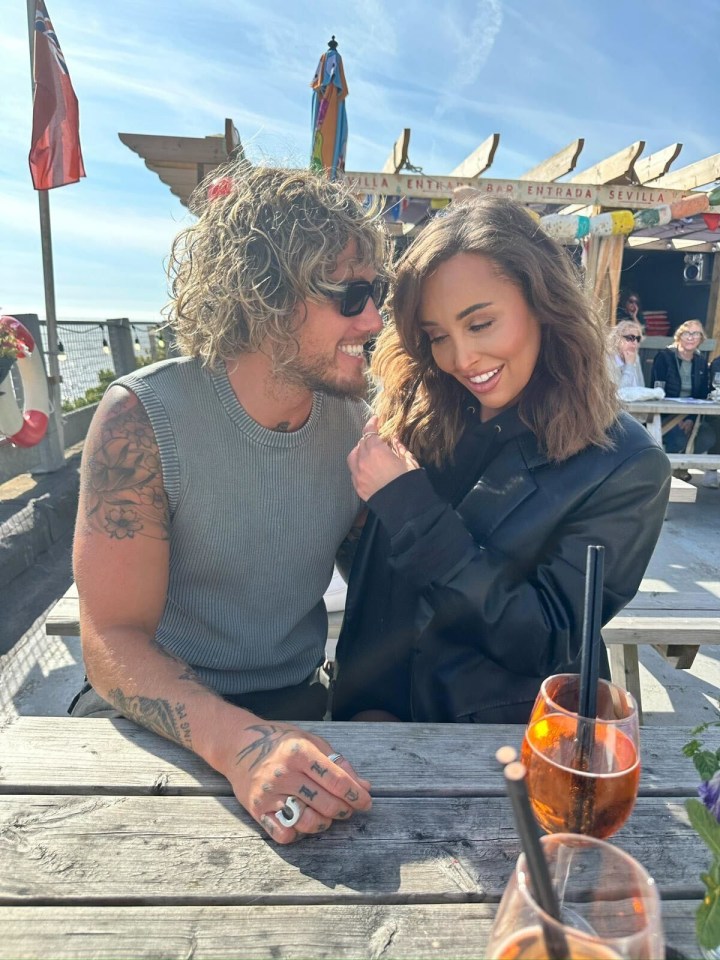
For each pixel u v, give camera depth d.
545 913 0.50
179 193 7.64
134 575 1.32
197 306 1.45
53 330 6.49
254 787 0.96
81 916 0.79
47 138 6.16
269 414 1.46
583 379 1.40
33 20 5.97
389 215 8.24
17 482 6.09
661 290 12.36
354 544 1.82
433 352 1.52
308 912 0.81
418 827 0.96
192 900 0.82
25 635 3.58
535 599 1.35
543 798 0.81
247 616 1.53
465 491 1.61
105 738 1.13
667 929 0.79
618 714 0.89
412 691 1.58
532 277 1.35
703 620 2.48
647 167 7.23
